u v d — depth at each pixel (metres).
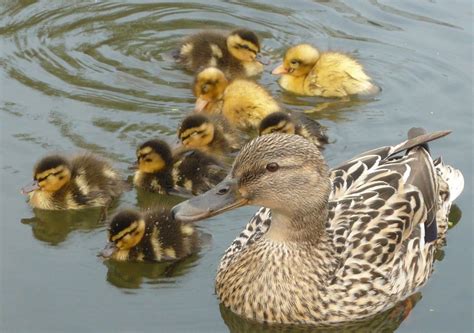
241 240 8.59
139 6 14.26
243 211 9.81
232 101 11.82
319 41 13.41
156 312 8.40
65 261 9.05
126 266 9.05
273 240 8.14
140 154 10.19
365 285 8.18
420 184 8.70
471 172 10.52
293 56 12.35
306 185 7.88
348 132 11.33
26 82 12.01
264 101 11.69
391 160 8.96
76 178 10.02
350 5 14.30
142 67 12.68
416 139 8.97
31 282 8.72
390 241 8.30
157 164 10.20
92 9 14.05
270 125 10.82
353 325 8.29
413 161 8.83
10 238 9.34
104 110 11.51
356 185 8.60
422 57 12.93
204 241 9.34
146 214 9.43
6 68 12.33
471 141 11.11
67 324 8.21
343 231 8.30
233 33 12.80
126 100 11.80
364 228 8.31
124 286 8.75
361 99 12.13
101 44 13.14
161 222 9.32
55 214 9.80
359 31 13.64
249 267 8.19
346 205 8.46
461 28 13.56
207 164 10.34
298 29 13.76
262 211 8.68
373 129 11.39
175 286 8.77
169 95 12.05
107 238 9.30
